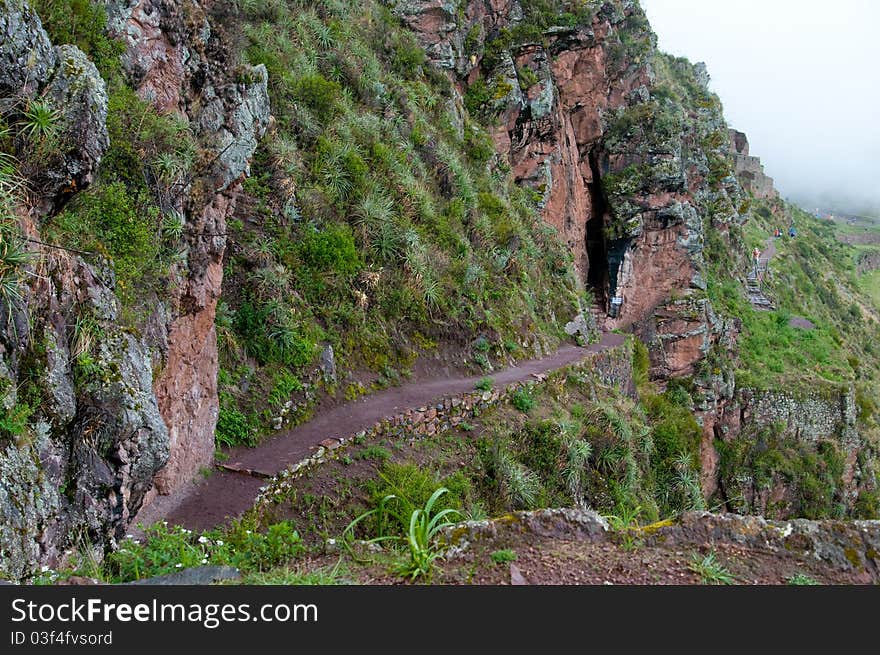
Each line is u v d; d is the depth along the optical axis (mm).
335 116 14641
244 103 8703
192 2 8227
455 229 16781
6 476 3998
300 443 8930
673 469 21109
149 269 6344
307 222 11852
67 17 6086
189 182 7195
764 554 4121
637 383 25781
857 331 56125
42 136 4852
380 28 20922
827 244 88000
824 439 31344
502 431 12078
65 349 4809
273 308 10000
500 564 3975
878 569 3930
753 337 35875
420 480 9039
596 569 3924
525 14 26906
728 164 47312
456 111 22562
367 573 4078
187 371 7395
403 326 13367
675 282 29344
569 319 22203
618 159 29484
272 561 4723
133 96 6676
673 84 53469
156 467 5402
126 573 4500
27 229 4734
